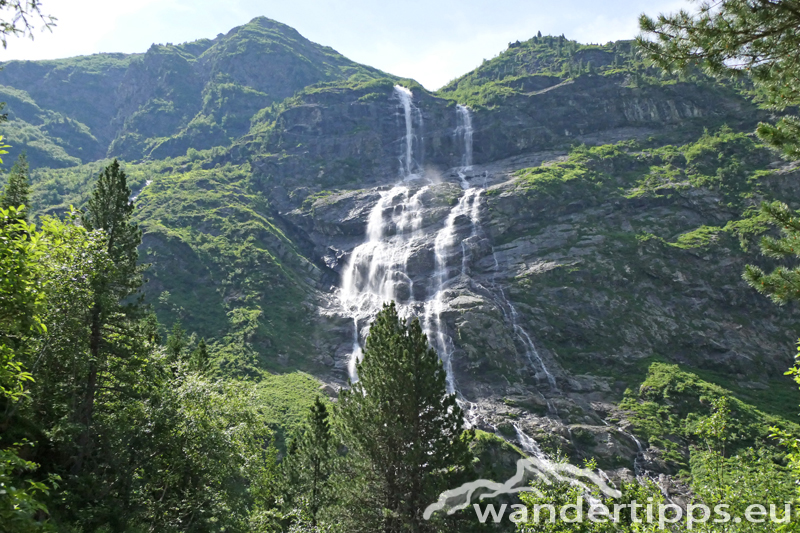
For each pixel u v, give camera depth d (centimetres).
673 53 1694
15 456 1268
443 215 12762
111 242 3900
